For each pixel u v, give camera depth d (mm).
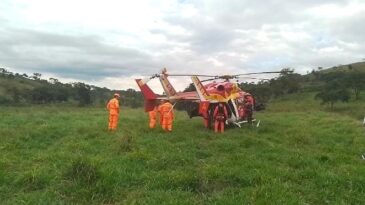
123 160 13180
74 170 10914
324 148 16562
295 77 97125
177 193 9992
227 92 21891
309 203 9609
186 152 14969
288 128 22625
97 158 13078
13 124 24234
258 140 17188
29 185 10820
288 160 13680
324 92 75500
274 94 90812
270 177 11078
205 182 10812
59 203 9367
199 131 20844
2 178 11156
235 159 13734
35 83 126688
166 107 21094
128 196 9953
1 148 15508
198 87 21109
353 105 66500
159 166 12781
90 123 25203
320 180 11258
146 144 16672
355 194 10234
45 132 19688
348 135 20156
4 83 110000
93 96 108750
